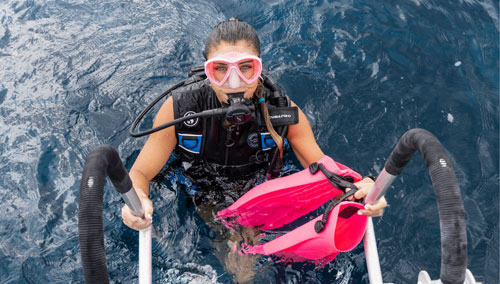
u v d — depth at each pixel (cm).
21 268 199
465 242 102
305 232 176
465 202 233
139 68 299
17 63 301
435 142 111
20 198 227
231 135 200
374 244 180
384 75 295
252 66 179
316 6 345
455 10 341
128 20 337
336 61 304
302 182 191
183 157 217
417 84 289
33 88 284
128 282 191
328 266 192
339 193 199
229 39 178
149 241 177
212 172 215
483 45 315
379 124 265
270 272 188
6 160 245
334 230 166
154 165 204
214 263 194
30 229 214
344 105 276
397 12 339
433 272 201
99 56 306
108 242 205
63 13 342
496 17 337
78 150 250
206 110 190
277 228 208
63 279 195
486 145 257
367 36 320
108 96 281
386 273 200
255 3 350
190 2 352
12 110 271
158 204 216
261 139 204
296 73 295
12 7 347
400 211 224
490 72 299
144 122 267
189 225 208
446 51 310
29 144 253
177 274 192
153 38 321
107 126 263
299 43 317
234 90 181
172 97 201
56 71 296
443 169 106
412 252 208
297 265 190
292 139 211
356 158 247
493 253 213
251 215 205
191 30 329
